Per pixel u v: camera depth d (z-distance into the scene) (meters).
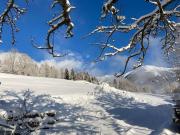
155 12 7.86
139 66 8.42
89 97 22.92
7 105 18.02
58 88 27.30
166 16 7.95
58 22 7.03
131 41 8.21
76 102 21.19
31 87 25.80
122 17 7.34
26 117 16.27
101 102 22.27
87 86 33.06
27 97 20.20
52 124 16.08
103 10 7.16
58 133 15.10
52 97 21.12
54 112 17.39
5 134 10.83
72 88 28.23
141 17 7.98
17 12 8.88
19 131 13.95
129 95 27.55
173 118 15.54
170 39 8.88
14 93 21.31
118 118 18.72
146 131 16.61
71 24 7.05
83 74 88.75
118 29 7.87
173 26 8.11
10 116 15.52
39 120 16.03
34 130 14.91
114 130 16.30
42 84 31.05
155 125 17.89
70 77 96.38
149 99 28.08
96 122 17.31
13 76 46.59
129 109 21.09
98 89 27.23
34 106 18.55
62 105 19.58
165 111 21.64
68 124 16.36
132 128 16.86
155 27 8.41
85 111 19.25
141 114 20.02
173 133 15.27
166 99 32.16
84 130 15.82
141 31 8.18
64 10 6.80
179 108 15.48
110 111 20.12
